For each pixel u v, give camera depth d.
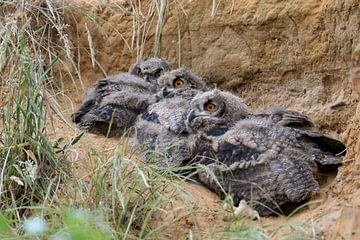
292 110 17.80
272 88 18.53
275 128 15.29
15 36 17.48
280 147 14.85
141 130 16.95
